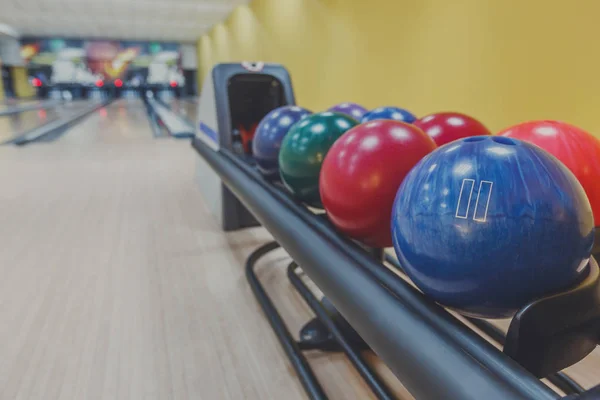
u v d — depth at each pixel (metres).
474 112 2.16
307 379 0.96
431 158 0.63
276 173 1.29
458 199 0.55
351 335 1.10
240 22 7.13
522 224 0.52
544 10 1.72
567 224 0.53
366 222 0.79
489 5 1.99
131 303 1.32
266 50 5.70
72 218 2.10
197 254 1.69
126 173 3.11
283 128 1.23
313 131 1.00
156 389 0.96
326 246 0.83
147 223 2.04
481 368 0.49
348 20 3.34
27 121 7.24
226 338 1.15
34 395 0.94
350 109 1.55
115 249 1.73
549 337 0.52
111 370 1.02
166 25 9.68
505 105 1.97
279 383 0.99
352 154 0.79
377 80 3.01
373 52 3.02
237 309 1.29
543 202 0.52
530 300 0.55
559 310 0.53
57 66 13.24
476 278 0.55
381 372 1.03
